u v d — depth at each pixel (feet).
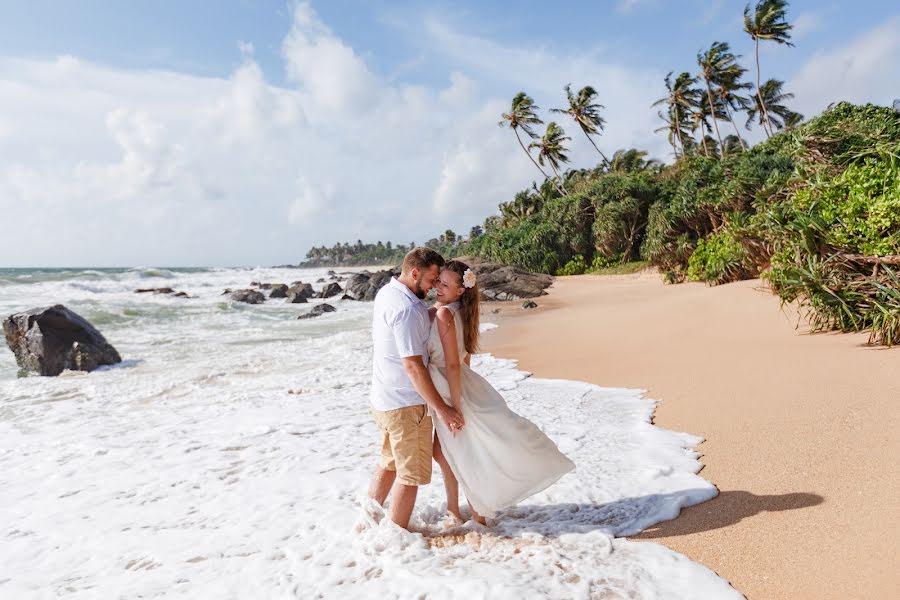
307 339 46.78
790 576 8.29
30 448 18.62
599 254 130.82
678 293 59.21
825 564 8.39
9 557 11.04
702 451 14.40
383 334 10.45
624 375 24.84
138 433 20.07
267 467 15.79
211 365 34.71
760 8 133.28
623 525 10.58
